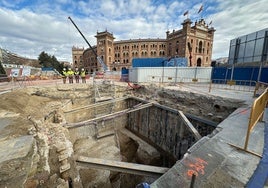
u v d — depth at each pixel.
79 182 4.91
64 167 4.71
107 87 17.89
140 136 15.84
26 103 10.11
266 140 4.43
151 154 12.80
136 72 21.30
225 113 9.72
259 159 3.54
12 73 21.62
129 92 18.30
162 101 14.11
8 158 4.06
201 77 22.05
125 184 9.90
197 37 55.47
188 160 3.51
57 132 7.31
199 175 3.02
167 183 2.83
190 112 11.16
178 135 11.36
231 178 2.93
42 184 3.88
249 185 2.76
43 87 14.48
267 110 6.90
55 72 37.94
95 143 13.10
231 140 4.45
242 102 9.37
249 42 19.62
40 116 8.80
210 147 4.08
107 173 9.07
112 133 15.25
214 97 10.88
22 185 3.30
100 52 64.62
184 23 52.81
